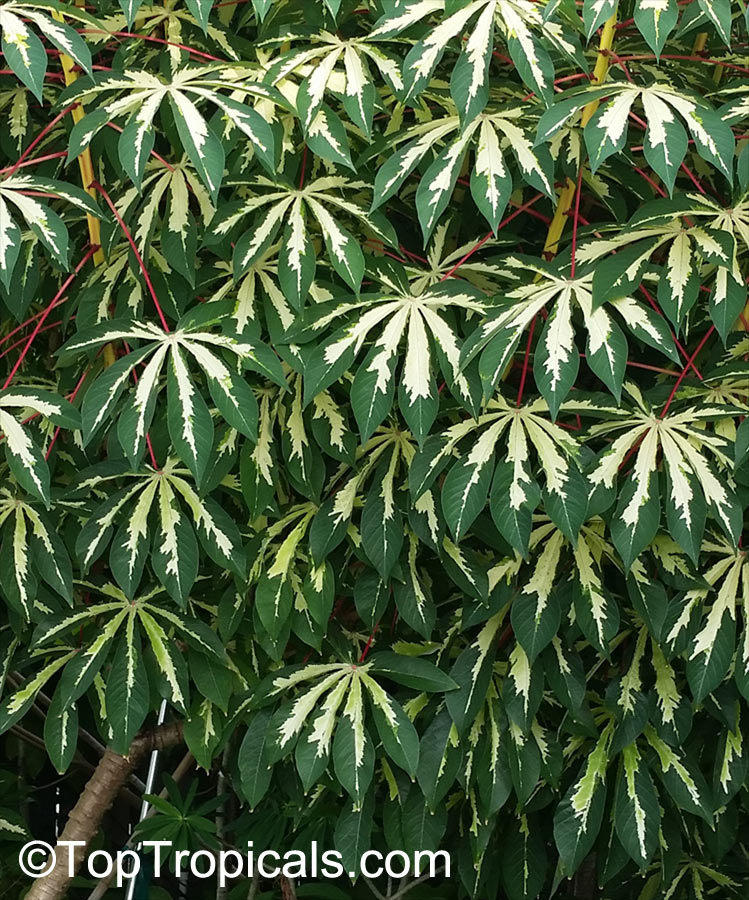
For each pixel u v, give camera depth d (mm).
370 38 842
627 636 1113
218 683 1045
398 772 1092
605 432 926
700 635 962
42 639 1019
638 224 833
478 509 880
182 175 1000
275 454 1021
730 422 983
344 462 998
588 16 763
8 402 881
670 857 1104
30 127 1131
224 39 1041
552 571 978
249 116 816
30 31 785
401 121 1041
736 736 1021
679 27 965
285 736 991
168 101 955
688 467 886
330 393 1021
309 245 904
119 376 859
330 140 851
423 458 912
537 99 890
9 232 815
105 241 999
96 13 1041
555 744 1045
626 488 879
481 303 882
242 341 871
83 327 1029
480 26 809
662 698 1017
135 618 1051
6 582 996
